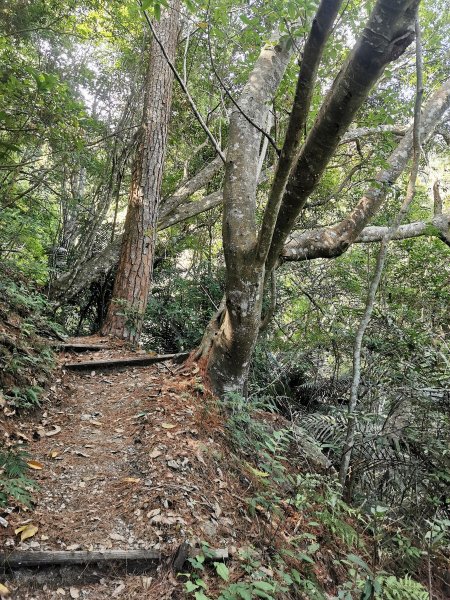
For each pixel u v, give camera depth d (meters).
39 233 8.40
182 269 9.60
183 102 9.38
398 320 6.91
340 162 9.20
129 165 9.27
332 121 2.79
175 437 3.77
